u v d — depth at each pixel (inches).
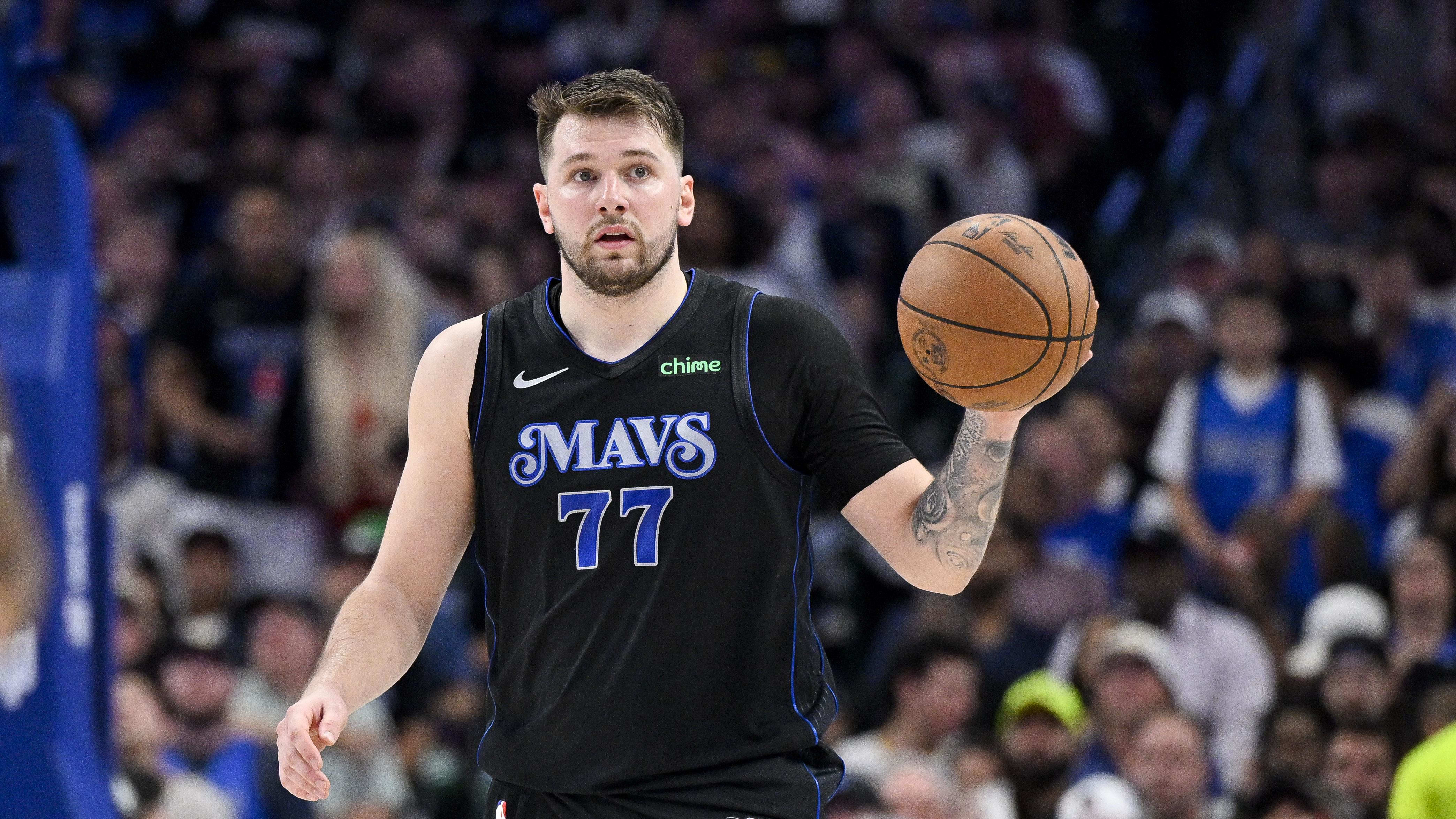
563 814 438.9
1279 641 1151.6
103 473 707.4
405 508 456.1
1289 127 1787.6
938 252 428.8
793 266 1542.8
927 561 433.7
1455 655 1063.0
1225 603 1170.6
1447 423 1240.2
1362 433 1314.0
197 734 973.8
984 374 417.7
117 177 1616.6
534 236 1640.0
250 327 1311.5
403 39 1930.4
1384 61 1872.5
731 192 1395.2
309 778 414.9
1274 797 856.9
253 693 1046.4
